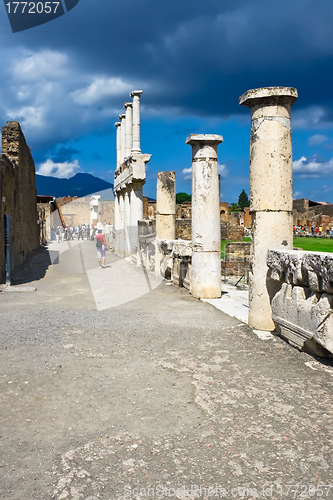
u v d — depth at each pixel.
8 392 4.41
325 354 5.36
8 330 6.94
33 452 3.25
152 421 3.76
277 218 6.78
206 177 9.84
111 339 6.37
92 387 4.54
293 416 3.84
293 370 5.01
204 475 2.96
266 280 6.82
